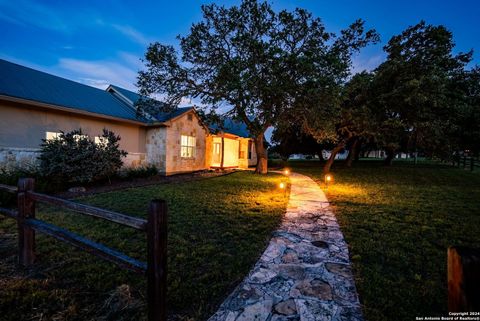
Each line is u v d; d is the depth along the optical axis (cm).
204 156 1485
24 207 277
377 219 463
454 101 1363
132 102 1249
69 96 953
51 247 321
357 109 1320
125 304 208
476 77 1517
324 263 287
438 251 313
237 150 1952
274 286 238
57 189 712
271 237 372
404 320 190
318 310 201
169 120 1167
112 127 1055
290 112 1194
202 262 287
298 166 2216
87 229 391
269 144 2541
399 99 1271
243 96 979
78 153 764
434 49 1208
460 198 672
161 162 1178
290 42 1067
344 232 393
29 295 220
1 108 718
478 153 1806
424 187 897
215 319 191
